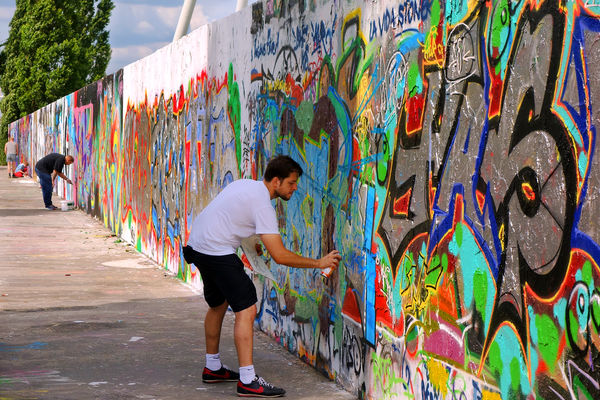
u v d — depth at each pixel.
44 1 46.12
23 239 14.32
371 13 5.04
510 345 3.56
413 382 4.50
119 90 15.15
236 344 5.30
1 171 40.62
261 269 5.48
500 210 3.62
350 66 5.38
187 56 10.23
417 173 4.44
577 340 3.11
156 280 10.27
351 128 5.37
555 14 3.21
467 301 3.92
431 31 4.26
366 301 5.14
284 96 6.71
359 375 5.26
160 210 11.67
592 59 2.99
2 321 7.61
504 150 3.59
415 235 4.47
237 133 8.05
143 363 6.16
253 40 7.53
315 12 6.00
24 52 46.81
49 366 6.04
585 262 3.05
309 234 6.20
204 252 5.27
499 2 3.62
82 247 13.54
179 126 10.65
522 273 3.46
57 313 8.02
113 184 15.78
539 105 3.32
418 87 4.42
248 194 5.22
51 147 27.48
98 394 5.33
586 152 3.04
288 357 6.43
